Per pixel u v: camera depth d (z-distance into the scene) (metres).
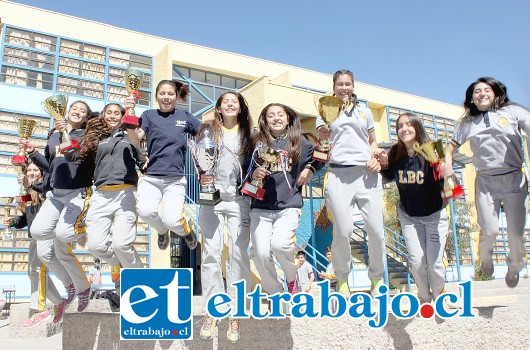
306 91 13.71
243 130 3.88
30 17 13.13
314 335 3.67
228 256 3.82
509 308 3.96
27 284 11.46
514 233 3.79
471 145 3.92
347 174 3.93
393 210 15.27
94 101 13.62
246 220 3.88
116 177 4.03
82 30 13.95
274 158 3.69
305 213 13.59
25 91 12.59
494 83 3.79
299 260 8.66
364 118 4.05
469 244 16.67
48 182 4.76
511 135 3.72
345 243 3.95
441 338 3.78
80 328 4.14
